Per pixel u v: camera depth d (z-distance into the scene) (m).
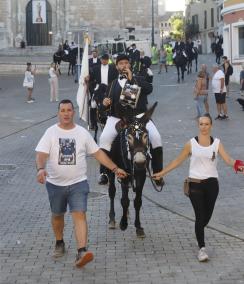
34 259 8.14
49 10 62.06
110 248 8.55
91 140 7.80
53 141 7.60
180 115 23.06
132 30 61.09
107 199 11.45
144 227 9.57
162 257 8.15
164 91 31.78
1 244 8.80
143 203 11.13
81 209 7.54
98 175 13.61
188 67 41.75
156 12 62.53
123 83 9.17
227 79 28.98
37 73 47.03
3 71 48.06
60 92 33.19
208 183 7.99
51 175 7.68
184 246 8.60
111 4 62.03
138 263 7.92
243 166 7.80
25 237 9.15
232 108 25.11
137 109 9.13
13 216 10.42
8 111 26.23
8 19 61.28
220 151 7.99
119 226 9.45
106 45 47.16
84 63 15.02
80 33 25.84
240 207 10.65
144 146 8.18
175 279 7.32
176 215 10.27
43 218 10.25
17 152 16.98
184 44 42.41
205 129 7.94
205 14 90.38
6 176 13.85
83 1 62.03
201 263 7.88
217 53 46.69
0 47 60.66
